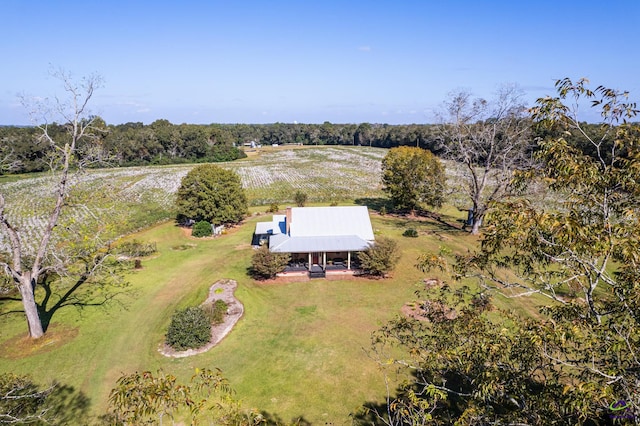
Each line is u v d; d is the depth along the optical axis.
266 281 33.84
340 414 18.27
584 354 8.90
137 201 67.12
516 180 9.90
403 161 55.62
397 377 20.62
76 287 31.97
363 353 23.03
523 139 41.09
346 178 96.50
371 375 20.95
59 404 18.97
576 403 6.82
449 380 18.31
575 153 9.45
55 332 25.27
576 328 7.88
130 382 8.07
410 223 52.16
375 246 34.22
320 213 38.47
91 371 21.62
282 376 21.16
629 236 7.50
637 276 7.68
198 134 143.00
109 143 117.25
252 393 19.83
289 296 31.09
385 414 18.08
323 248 34.97
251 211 60.00
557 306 9.34
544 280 10.03
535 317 25.55
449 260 37.28
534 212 8.25
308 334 25.44
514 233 8.45
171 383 8.26
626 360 7.79
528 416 8.35
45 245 24.42
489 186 73.69
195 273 35.66
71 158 24.55
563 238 7.66
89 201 28.88
